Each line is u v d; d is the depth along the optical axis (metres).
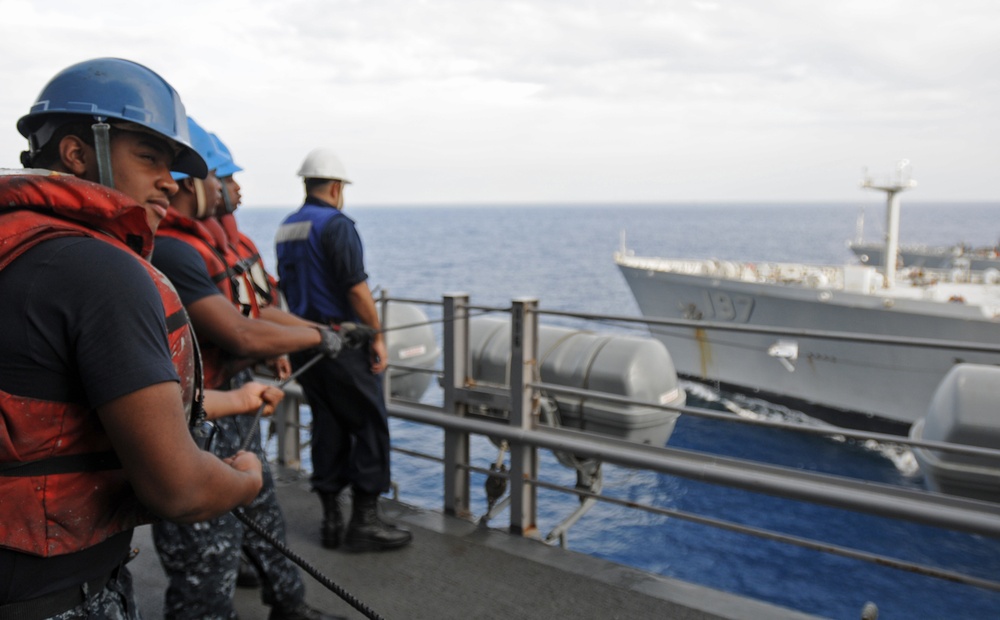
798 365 22.16
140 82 1.47
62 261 1.20
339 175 3.82
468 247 141.75
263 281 2.98
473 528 4.09
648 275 26.03
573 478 14.08
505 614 3.18
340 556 3.76
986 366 4.28
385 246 145.25
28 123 1.48
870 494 3.10
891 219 22.41
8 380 1.18
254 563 2.87
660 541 11.84
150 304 1.25
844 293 20.86
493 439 4.24
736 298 23.30
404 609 3.23
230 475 1.39
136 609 1.48
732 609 3.17
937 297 21.53
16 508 1.20
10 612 1.22
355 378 3.65
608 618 3.14
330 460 3.80
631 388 4.71
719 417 3.37
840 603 10.27
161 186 1.52
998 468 4.01
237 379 3.06
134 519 1.35
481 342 5.10
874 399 20.88
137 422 1.21
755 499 13.62
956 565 11.48
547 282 81.56
